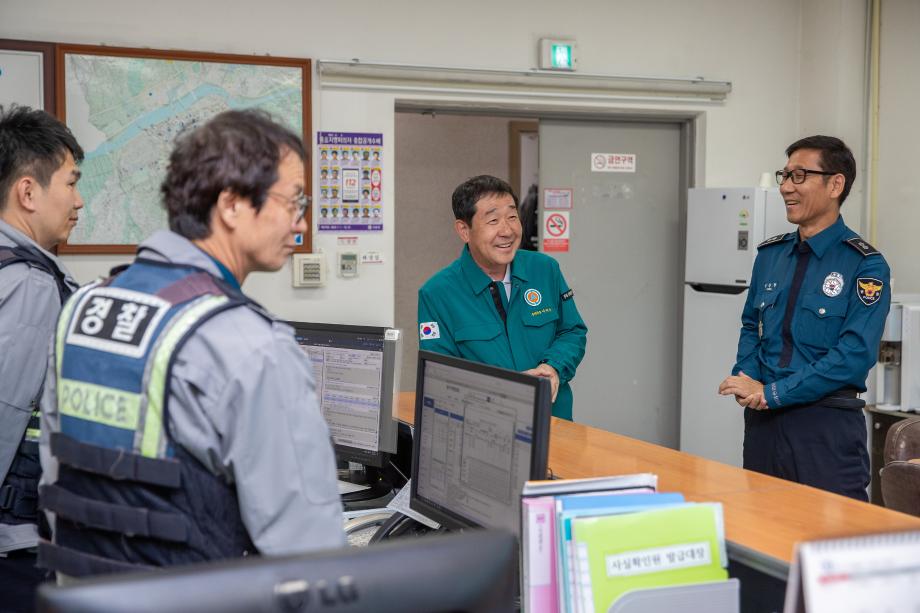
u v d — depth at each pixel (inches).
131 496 44.1
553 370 99.6
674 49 175.6
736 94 180.2
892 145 180.1
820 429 104.0
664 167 186.1
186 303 44.3
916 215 183.5
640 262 186.1
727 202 165.3
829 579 29.5
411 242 216.7
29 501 68.2
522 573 52.1
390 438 88.4
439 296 103.2
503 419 62.4
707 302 172.6
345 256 157.3
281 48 152.4
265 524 43.2
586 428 97.2
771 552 55.3
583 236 182.2
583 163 181.2
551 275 105.8
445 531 71.8
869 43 176.2
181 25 147.1
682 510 50.6
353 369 91.7
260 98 150.6
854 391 104.8
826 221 107.7
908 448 97.0
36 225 74.8
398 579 30.3
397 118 212.4
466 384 67.1
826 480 104.1
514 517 60.7
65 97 140.8
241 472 42.9
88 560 45.6
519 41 165.8
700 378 174.9
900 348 158.7
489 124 215.6
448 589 31.2
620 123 182.7
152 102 145.3
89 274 144.9
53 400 49.1
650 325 187.6
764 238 162.7
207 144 45.8
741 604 58.7
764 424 109.0
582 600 47.7
